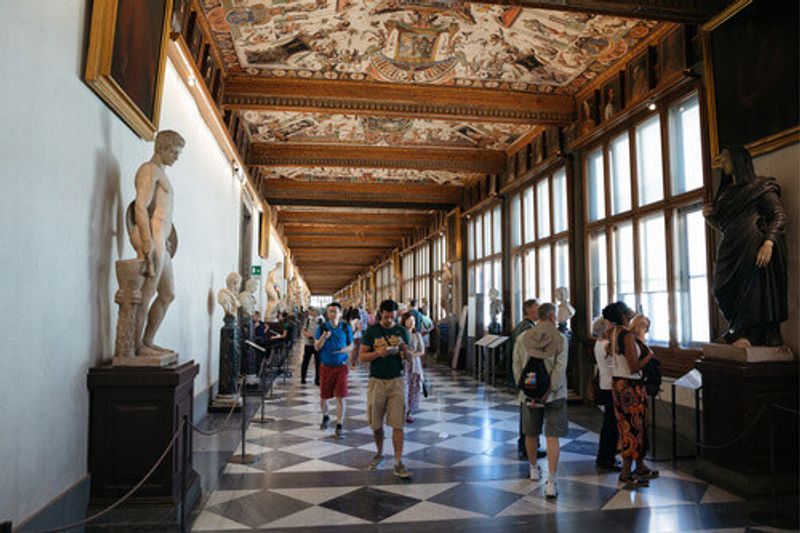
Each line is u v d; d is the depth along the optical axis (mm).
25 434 3479
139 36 4996
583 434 8125
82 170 4324
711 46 6930
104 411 4496
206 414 9406
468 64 9875
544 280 13219
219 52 9305
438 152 15133
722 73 6773
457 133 13836
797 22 5746
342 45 9188
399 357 6238
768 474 5395
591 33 8711
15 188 3344
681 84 7914
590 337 10648
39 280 3650
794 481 5418
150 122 5641
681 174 8320
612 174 10141
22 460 3441
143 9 5020
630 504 5145
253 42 9000
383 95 10602
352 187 19312
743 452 5477
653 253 8969
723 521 4703
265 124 13289
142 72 5219
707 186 7465
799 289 5852
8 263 3270
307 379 14688
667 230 8398
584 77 10328
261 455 6891
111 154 4934
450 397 11695
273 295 18531
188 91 7957
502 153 15305
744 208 5879
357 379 14680
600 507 5070
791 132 5797
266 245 19328
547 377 5488
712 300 7297
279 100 10320
